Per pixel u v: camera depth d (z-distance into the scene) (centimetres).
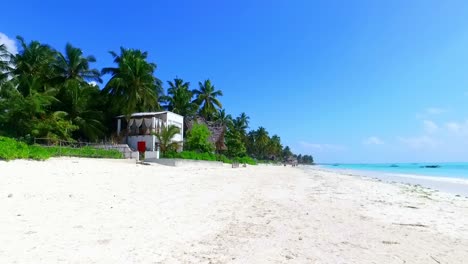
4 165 1477
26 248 460
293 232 643
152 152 3225
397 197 1409
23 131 2991
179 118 4359
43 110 3195
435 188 2133
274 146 11969
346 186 1955
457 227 761
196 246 522
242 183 1733
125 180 1452
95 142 3725
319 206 1003
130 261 435
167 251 488
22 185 1018
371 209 997
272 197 1183
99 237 539
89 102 3894
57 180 1221
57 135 3078
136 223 654
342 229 688
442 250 554
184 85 6119
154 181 1524
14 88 3212
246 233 620
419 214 939
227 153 6550
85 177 1413
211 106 6644
